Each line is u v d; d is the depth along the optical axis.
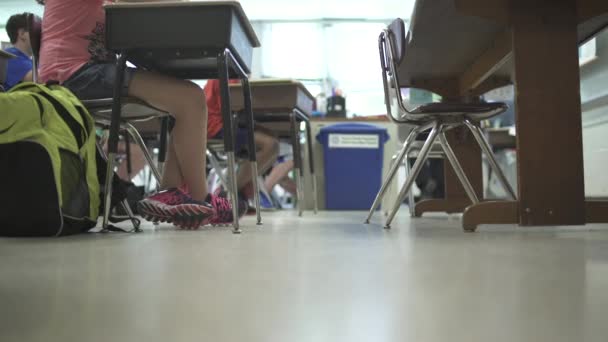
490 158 1.77
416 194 4.33
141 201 1.63
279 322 0.48
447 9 1.58
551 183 1.47
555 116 1.47
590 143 3.09
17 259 0.92
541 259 0.90
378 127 3.92
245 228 1.73
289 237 1.37
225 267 0.82
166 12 1.50
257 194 1.93
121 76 1.55
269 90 2.83
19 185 1.34
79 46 1.70
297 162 2.85
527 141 1.47
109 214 1.61
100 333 0.45
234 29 1.55
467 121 1.73
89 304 0.56
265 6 6.24
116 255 0.98
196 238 1.35
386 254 0.98
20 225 1.34
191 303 0.56
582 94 3.09
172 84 1.64
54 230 1.36
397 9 6.37
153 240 1.29
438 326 0.46
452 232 1.51
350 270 0.79
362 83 6.79
